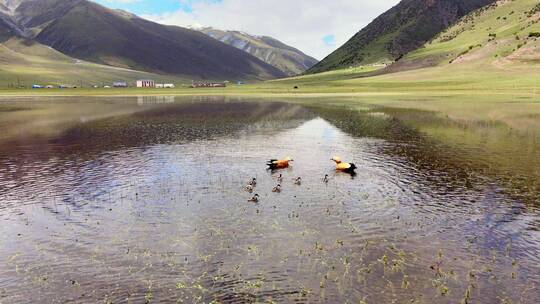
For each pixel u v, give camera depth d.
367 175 34.66
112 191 30.97
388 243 21.41
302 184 32.25
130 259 20.03
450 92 116.00
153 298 16.75
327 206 27.03
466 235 22.28
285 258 19.83
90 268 19.27
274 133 57.81
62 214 26.31
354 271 18.55
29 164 40.22
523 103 82.19
